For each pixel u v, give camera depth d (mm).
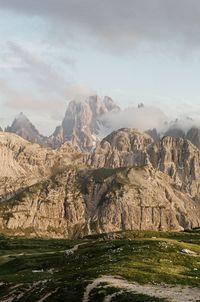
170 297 70438
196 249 127562
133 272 92000
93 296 76562
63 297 81438
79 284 85500
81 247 174750
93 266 112125
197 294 73938
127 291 75875
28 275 124562
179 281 85500
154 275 89812
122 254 120812
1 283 114000
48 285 95062
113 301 71750
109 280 85750
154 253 115812
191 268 102250
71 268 120938
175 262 107500
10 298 96438
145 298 70062
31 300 87812
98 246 159625
